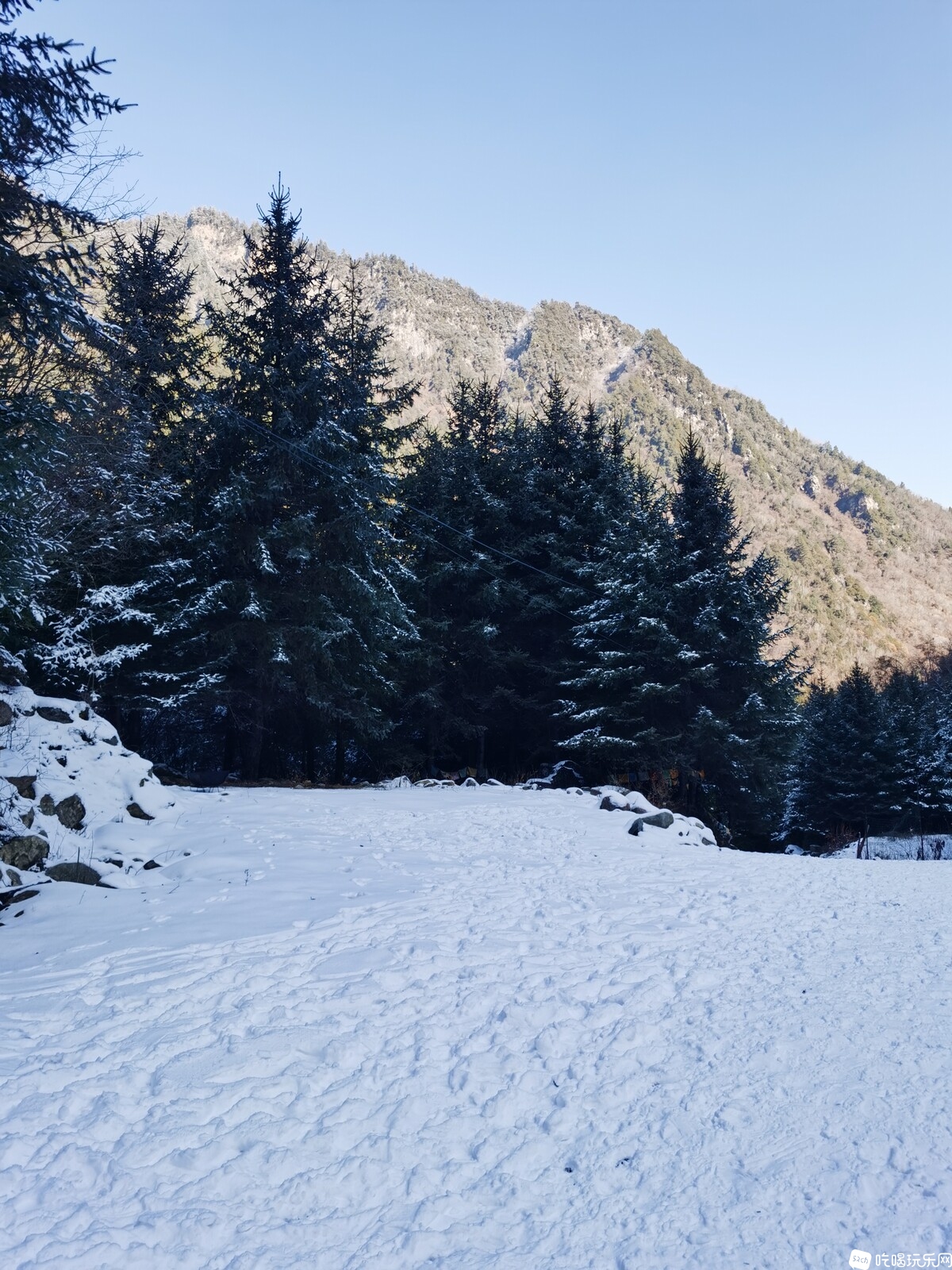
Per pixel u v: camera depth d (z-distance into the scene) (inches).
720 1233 144.0
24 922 331.9
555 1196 158.9
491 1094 198.7
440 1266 138.6
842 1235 140.6
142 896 374.3
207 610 822.5
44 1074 198.8
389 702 1123.3
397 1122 185.2
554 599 1197.1
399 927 333.1
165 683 839.7
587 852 549.3
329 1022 234.2
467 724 1135.6
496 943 312.0
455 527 1165.7
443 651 1131.3
